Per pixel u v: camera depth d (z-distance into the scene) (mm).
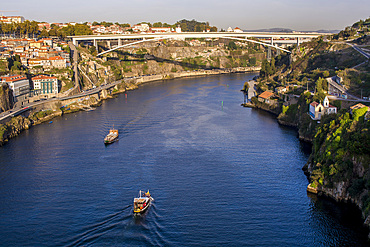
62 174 120938
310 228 89812
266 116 198500
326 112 148500
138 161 130625
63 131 172625
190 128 172125
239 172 120750
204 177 117062
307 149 142375
